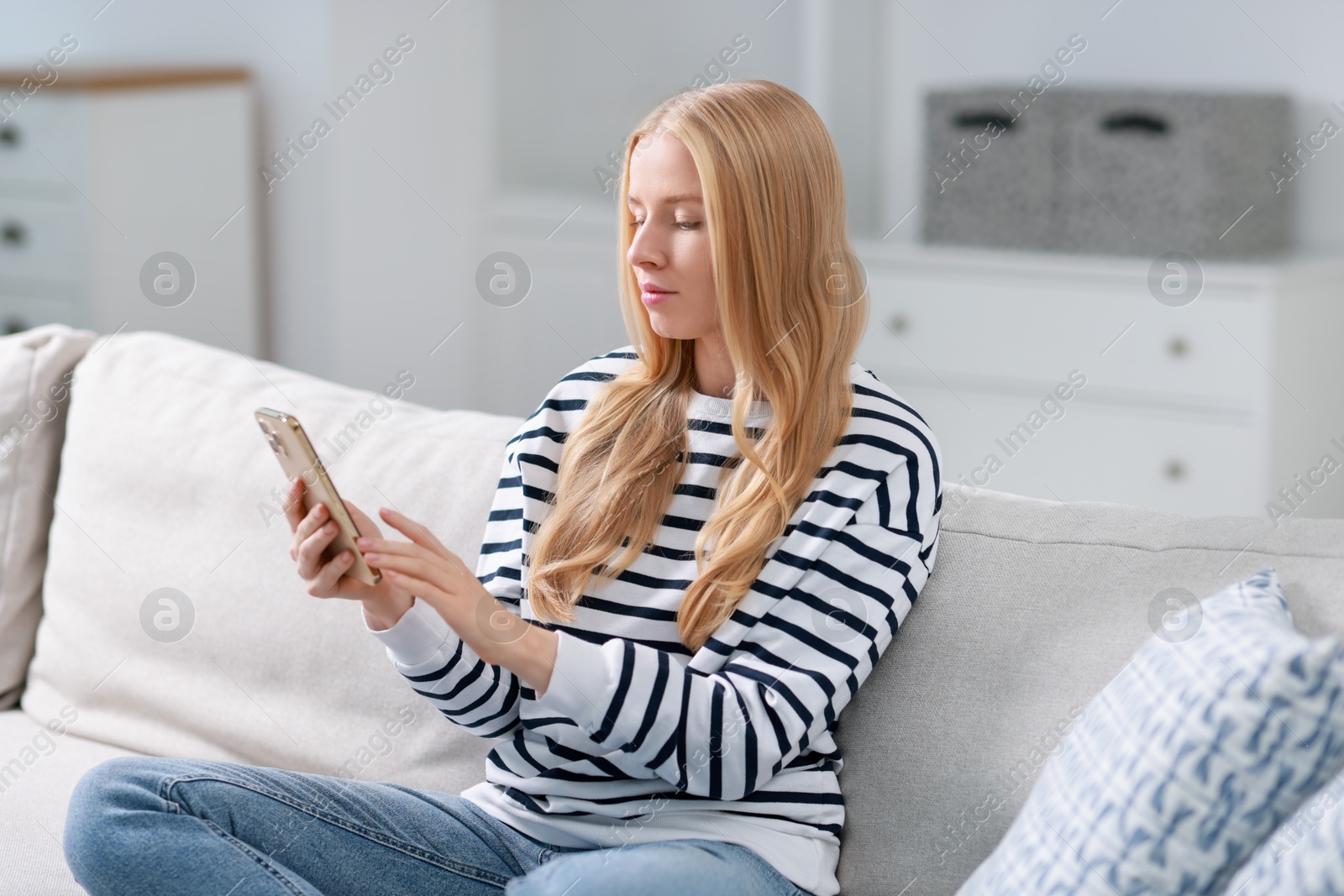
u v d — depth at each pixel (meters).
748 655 1.28
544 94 4.38
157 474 1.81
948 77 3.80
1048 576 1.32
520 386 4.18
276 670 1.66
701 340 1.45
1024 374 3.38
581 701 1.21
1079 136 3.35
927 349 3.51
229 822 1.22
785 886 1.22
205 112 3.51
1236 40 3.41
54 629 1.84
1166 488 3.24
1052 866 1.07
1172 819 1.02
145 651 1.75
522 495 1.49
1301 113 3.36
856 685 1.28
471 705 1.37
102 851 1.17
